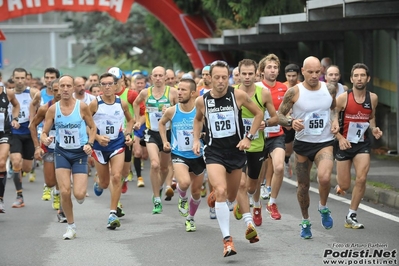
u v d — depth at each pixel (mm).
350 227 23516
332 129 21531
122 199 31906
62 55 173125
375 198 29469
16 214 28375
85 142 23031
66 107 22797
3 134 28188
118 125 24875
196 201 23719
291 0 50406
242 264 18828
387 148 45344
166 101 29297
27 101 34000
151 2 64312
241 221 25281
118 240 22531
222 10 54781
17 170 30391
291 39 50562
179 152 24250
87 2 62562
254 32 49219
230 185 20188
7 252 21125
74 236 23094
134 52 121500
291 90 21672
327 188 21672
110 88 24625
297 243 21281
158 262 19344
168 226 24891
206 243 21797
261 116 19766
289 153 33062
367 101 23172
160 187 28375
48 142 22672
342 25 41750
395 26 40312
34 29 172250
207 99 19656
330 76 27734
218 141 19609
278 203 29250
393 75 47281
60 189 22734
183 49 70688
